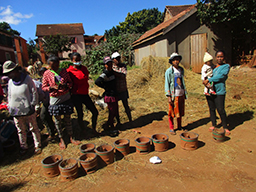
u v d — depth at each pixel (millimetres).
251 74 8711
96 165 2980
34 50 37531
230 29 10102
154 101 6355
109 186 2598
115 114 4391
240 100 5840
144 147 3383
